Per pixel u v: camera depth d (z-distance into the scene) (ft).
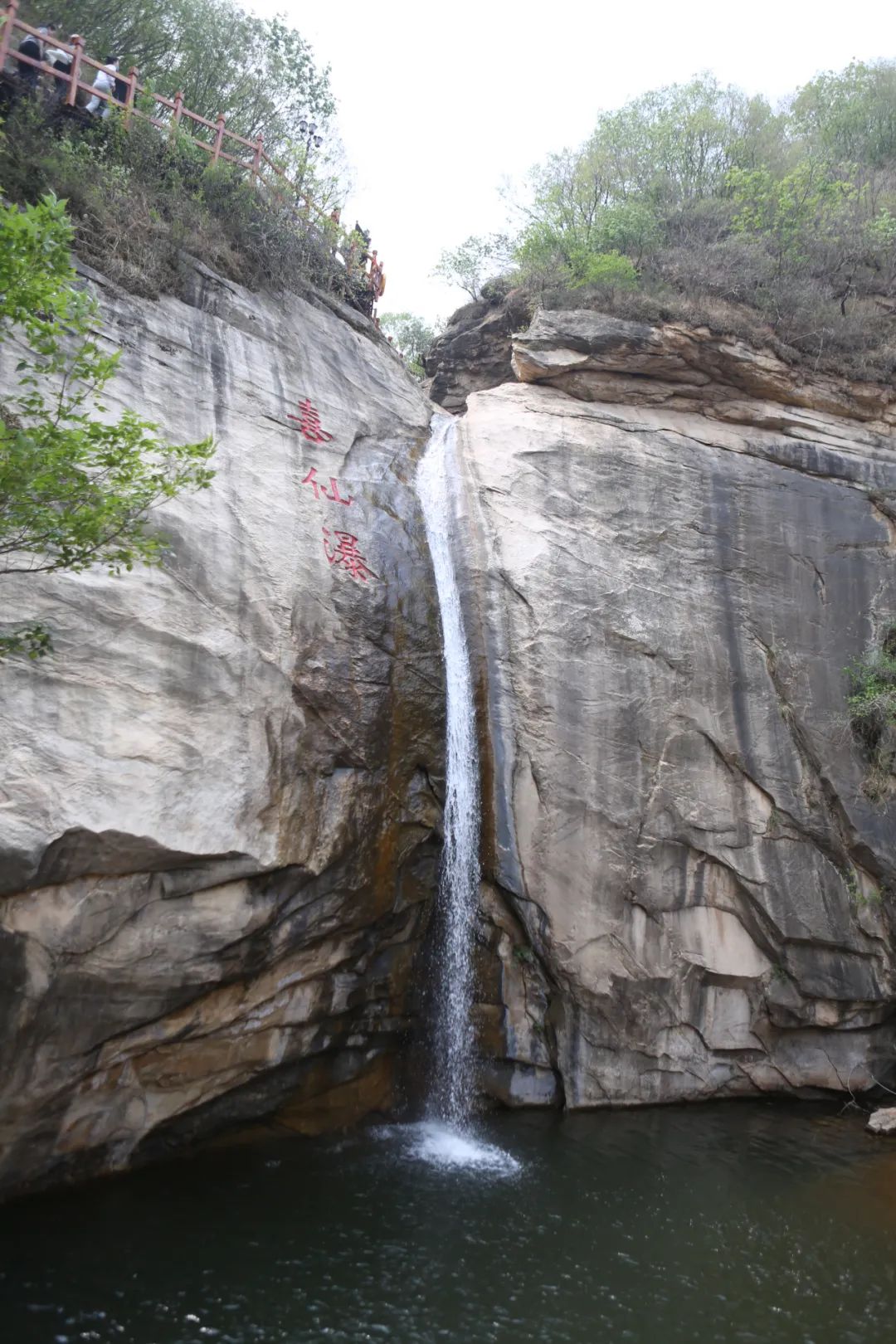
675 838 39.60
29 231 20.98
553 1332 21.88
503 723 39.27
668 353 48.29
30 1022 24.62
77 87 40.86
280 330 41.98
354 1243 25.35
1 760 24.80
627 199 69.26
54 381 30.96
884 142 80.23
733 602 44.32
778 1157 32.86
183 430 34.42
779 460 48.32
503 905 37.68
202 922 27.94
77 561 24.22
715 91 80.38
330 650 33.94
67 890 25.50
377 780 33.83
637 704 40.88
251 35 57.36
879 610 46.11
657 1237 26.66
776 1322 22.75
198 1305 22.07
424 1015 35.94
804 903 40.09
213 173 43.98
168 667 29.12
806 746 42.75
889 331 53.93
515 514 43.32
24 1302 21.57
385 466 42.45
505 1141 33.32
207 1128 30.19
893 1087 40.14
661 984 37.96
